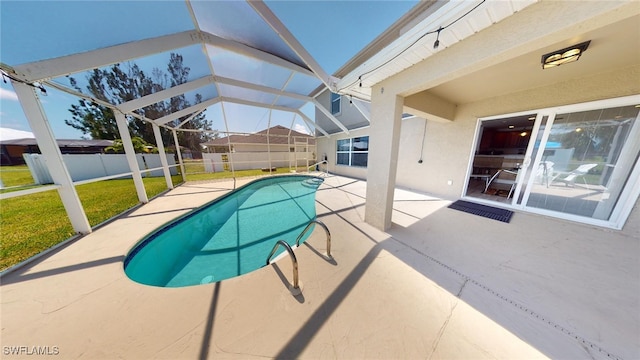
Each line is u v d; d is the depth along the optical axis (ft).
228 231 13.88
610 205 10.52
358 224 11.75
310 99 24.07
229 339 5.05
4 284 6.99
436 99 13.53
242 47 13.89
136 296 6.45
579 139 11.15
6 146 45.75
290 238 12.71
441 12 6.33
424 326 5.33
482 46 6.44
